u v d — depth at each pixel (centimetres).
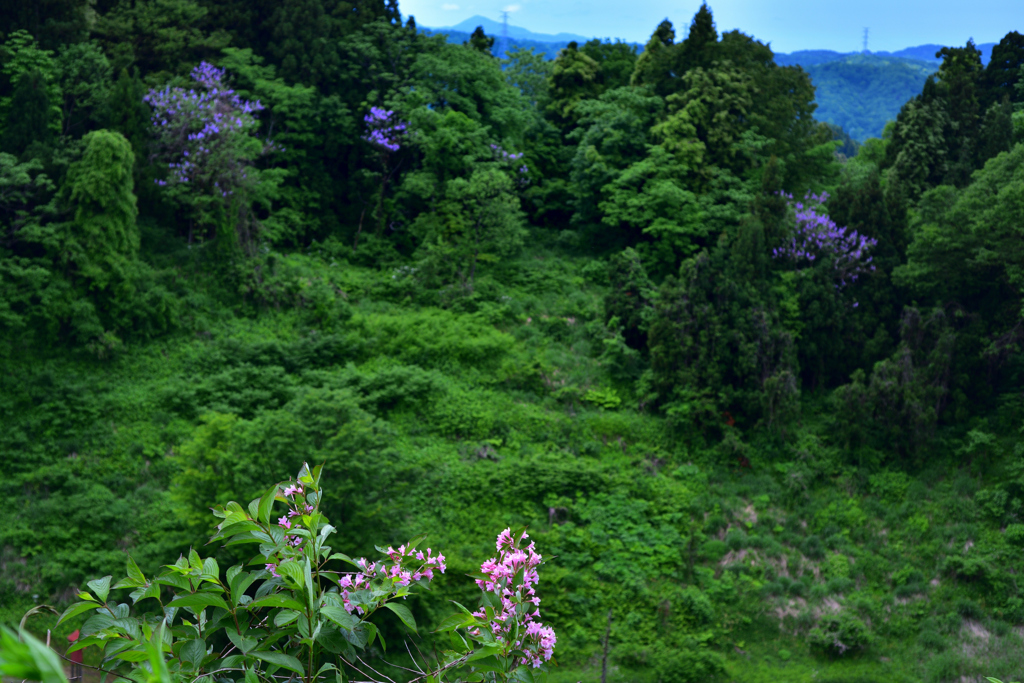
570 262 4016
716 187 4075
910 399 2844
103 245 2945
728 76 4188
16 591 2073
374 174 3991
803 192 4219
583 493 2667
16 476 2438
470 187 3678
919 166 3778
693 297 3120
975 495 2670
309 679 311
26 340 2819
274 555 337
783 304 3212
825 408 3144
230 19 4244
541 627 422
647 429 2997
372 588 382
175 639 329
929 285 3103
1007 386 2934
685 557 2505
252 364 3022
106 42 3966
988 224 2822
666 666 2116
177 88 3506
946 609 2373
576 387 3114
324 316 3303
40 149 3127
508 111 4388
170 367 2961
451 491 2591
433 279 3619
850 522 2678
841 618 2275
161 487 2503
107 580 298
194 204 3369
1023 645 2236
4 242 2944
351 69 4206
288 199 3944
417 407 2941
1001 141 3669
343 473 1931
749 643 2273
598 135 4225
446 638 440
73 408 2684
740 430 2975
